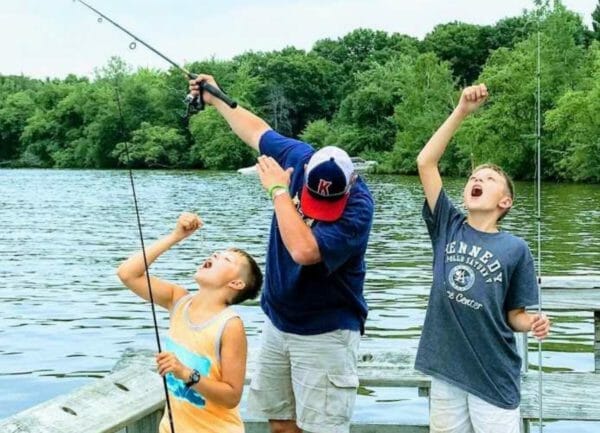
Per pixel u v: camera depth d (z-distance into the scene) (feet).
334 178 10.16
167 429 9.89
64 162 241.55
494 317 10.62
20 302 43.65
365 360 13.24
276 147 11.63
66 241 73.97
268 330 11.49
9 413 24.86
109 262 59.98
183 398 9.77
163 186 160.76
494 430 10.67
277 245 11.10
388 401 24.57
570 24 157.38
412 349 13.75
